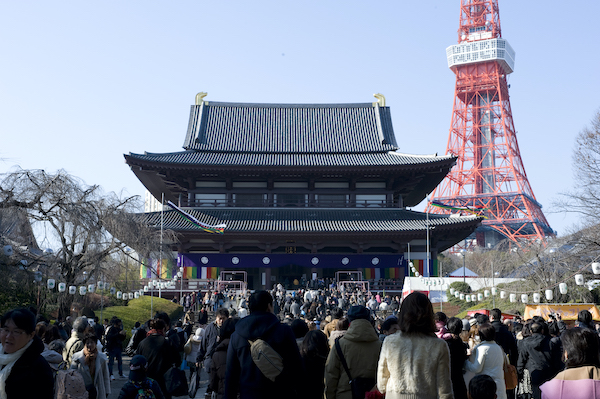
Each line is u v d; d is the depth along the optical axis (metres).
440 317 12.15
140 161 73.75
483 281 64.50
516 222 138.62
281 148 86.94
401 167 76.50
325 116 93.56
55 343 13.40
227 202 79.38
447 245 81.06
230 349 9.24
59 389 10.47
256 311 9.50
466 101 165.12
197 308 61.34
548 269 48.38
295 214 77.69
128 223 38.12
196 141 85.31
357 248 75.69
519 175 152.12
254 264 74.50
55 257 34.50
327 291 66.75
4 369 8.07
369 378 9.52
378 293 69.69
